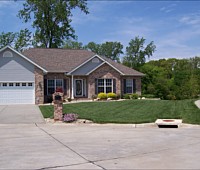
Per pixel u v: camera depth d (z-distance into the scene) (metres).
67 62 33.34
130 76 34.38
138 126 14.42
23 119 17.12
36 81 28.61
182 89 45.03
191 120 15.21
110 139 10.58
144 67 49.56
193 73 50.06
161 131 12.56
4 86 27.97
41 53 34.25
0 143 9.98
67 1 50.25
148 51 71.38
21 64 28.36
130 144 9.60
